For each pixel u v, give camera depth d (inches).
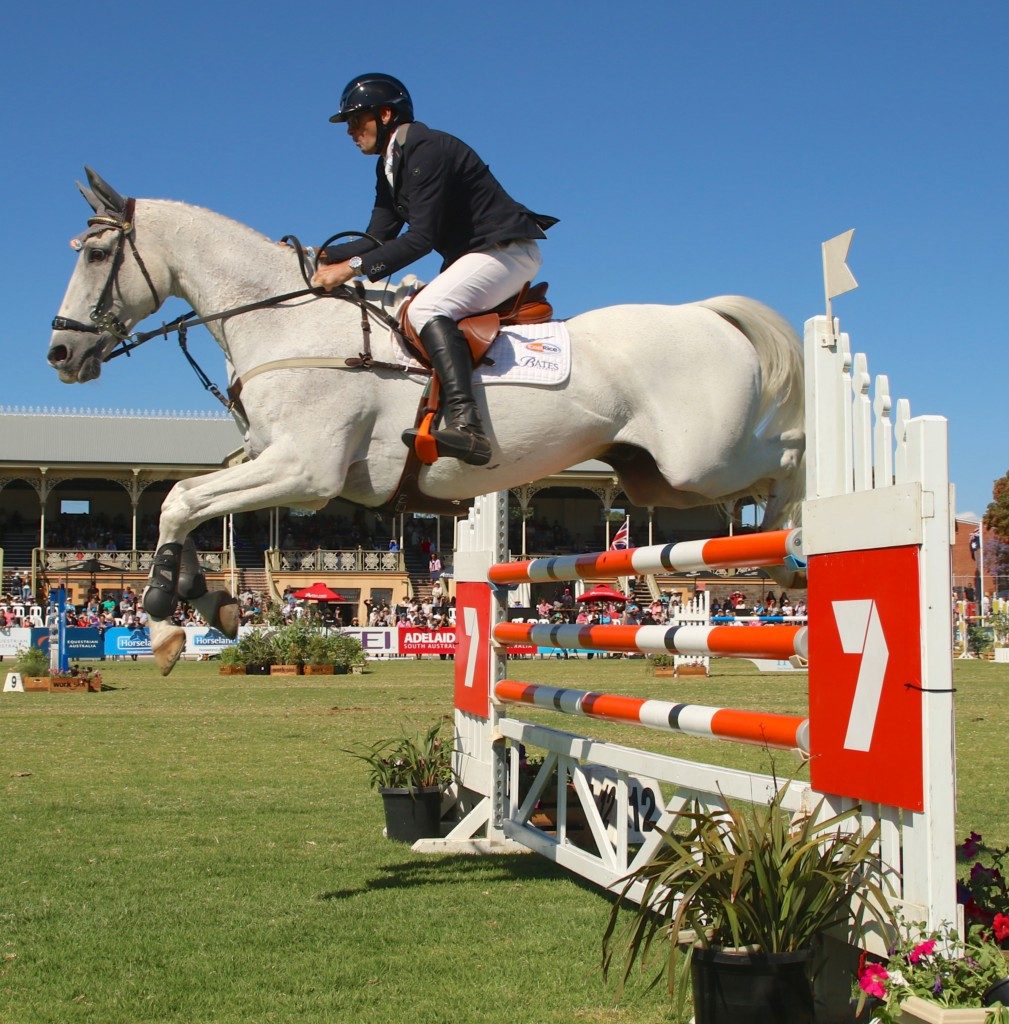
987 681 821.2
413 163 179.8
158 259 189.3
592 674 935.0
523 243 185.5
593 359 187.5
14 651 1246.9
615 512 1663.4
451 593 1717.5
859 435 139.9
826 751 140.5
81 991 153.5
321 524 1836.9
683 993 125.6
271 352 181.6
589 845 238.2
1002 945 127.3
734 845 132.2
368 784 342.0
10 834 263.9
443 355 175.5
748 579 1673.2
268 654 1002.7
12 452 1694.1
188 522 174.7
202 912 195.0
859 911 133.4
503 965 165.8
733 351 194.4
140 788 334.0
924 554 124.3
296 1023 141.1
